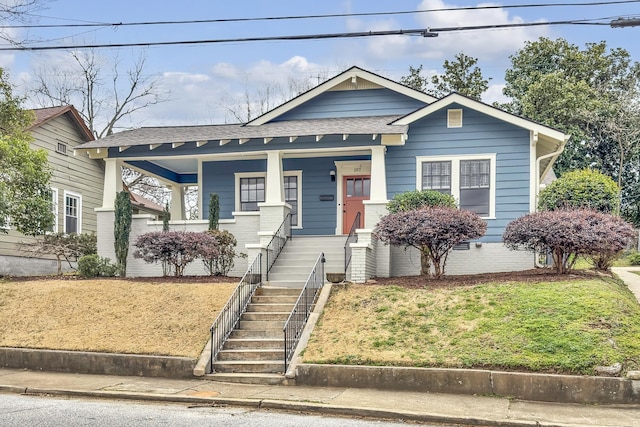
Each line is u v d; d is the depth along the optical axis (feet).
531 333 35.94
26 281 52.70
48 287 49.70
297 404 30.73
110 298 46.96
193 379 37.37
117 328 42.52
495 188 57.93
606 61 137.80
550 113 128.16
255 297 46.19
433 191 54.70
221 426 27.12
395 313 40.81
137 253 53.67
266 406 31.22
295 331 40.34
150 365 38.34
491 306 39.83
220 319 40.98
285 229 58.29
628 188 129.59
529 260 56.49
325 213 66.85
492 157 58.18
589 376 31.96
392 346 36.88
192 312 43.96
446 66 138.51
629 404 31.19
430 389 33.83
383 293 44.01
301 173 67.67
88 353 39.47
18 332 43.04
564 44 138.72
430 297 42.47
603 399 31.45
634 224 126.72
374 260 53.72
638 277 55.98
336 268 53.78
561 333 35.47
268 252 52.75
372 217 55.98
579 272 47.32
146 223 59.77
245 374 37.09
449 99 58.39
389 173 60.18
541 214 46.78
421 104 66.33
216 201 58.80
